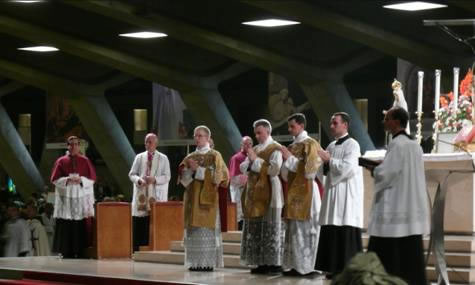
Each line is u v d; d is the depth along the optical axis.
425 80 24.67
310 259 12.96
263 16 24.44
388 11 22.92
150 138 16.97
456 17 22.70
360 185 12.38
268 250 13.30
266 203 13.30
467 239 12.88
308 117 28.66
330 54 26.75
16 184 36.34
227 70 29.53
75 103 32.22
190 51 28.48
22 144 35.78
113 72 31.59
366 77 29.36
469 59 24.19
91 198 17.42
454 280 12.16
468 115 14.22
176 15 24.84
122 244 17.03
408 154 10.44
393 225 10.37
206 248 13.80
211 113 29.94
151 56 28.75
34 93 37.09
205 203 13.77
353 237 12.25
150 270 14.07
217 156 13.87
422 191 10.44
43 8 26.03
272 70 27.00
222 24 25.45
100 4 23.66
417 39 23.91
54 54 30.52
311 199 12.95
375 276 5.78
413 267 10.34
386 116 10.68
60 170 17.38
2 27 26.77
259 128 13.44
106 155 32.91
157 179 16.86
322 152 12.31
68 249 17.27
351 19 23.16
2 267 14.87
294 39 26.05
